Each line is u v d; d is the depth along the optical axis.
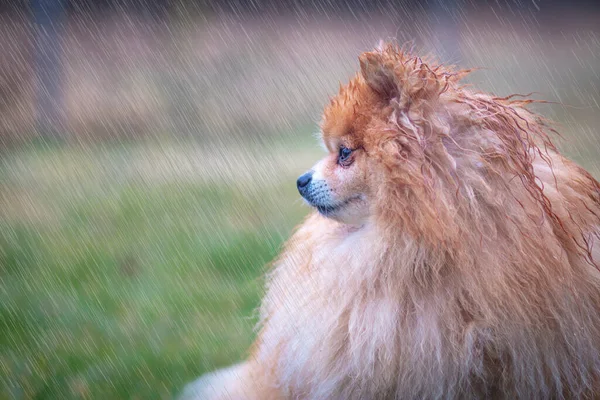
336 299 5.52
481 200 5.00
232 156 17.05
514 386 5.12
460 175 5.00
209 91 20.97
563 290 5.01
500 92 20.31
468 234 4.95
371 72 5.22
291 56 22.47
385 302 5.25
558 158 5.57
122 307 9.16
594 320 5.20
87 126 19.33
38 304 9.24
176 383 7.47
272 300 6.19
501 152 4.97
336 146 5.62
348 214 5.59
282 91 21.06
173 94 20.69
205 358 7.94
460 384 5.16
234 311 9.06
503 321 4.98
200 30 23.61
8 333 8.52
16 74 20.77
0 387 7.41
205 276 10.12
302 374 5.66
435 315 5.11
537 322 4.98
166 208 13.21
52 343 8.33
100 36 22.95
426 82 5.10
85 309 9.08
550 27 25.34
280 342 5.90
